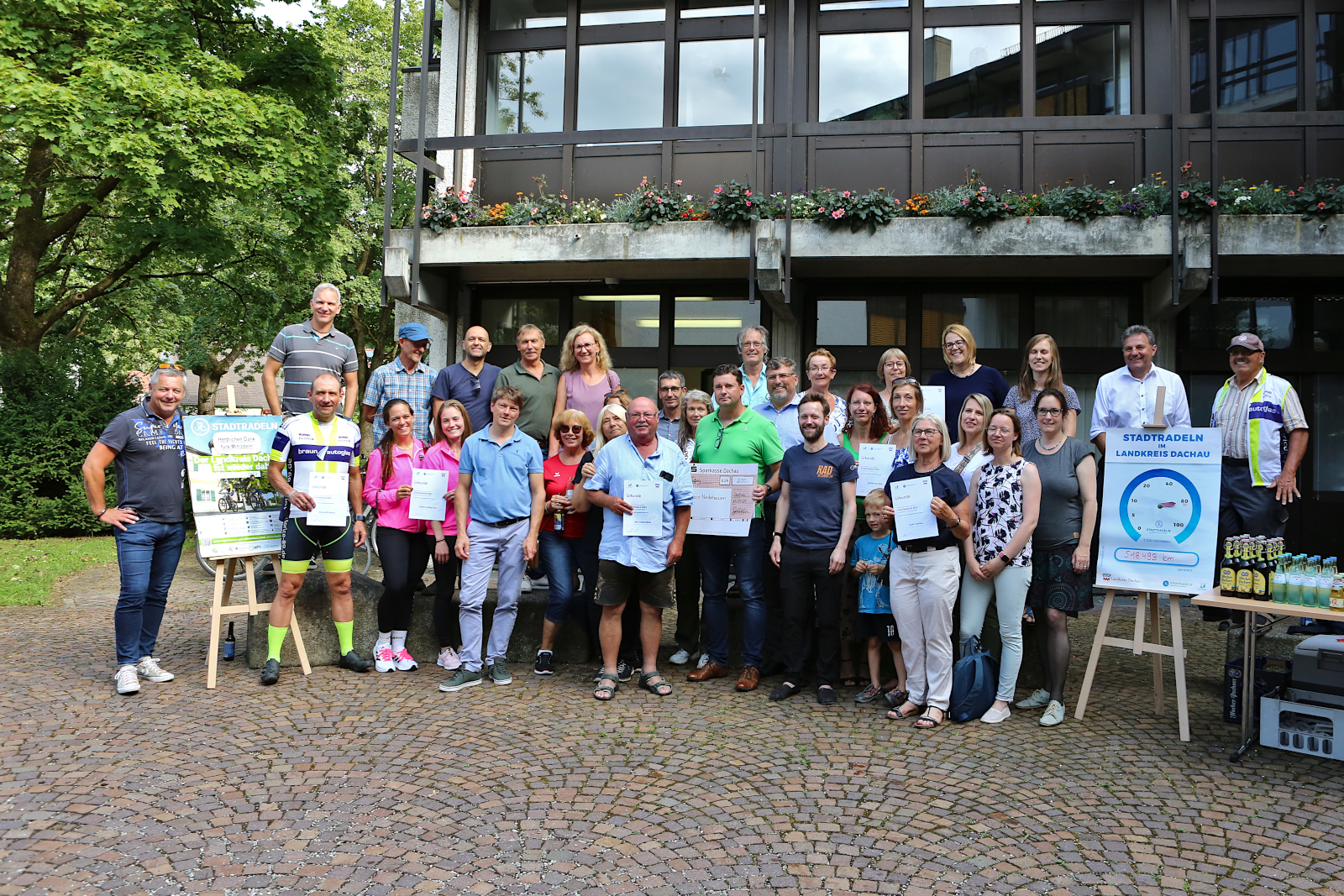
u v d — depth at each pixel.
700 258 9.58
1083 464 4.87
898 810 3.57
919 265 9.68
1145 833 3.37
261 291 15.98
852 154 10.16
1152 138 9.66
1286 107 9.58
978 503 4.92
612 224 9.75
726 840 3.28
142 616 5.31
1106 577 4.80
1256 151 9.52
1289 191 8.95
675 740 4.41
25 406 13.30
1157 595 4.85
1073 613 4.88
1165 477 4.73
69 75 11.51
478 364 6.44
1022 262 9.42
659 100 10.78
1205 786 3.86
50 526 13.23
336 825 3.36
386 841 3.23
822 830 3.38
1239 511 6.21
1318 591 4.20
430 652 6.07
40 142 13.02
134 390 14.32
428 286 10.45
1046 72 10.00
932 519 4.68
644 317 10.92
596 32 10.91
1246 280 9.66
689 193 10.46
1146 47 9.79
